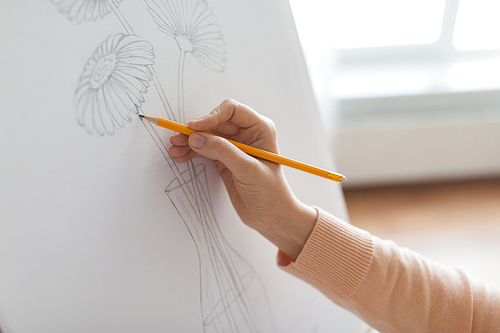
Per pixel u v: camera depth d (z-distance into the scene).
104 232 0.34
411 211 1.18
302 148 0.64
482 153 1.25
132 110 0.37
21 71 0.29
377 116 1.16
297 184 0.62
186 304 0.41
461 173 1.28
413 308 0.46
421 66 1.18
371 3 1.08
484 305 0.46
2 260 0.28
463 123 1.17
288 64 0.61
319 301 0.64
